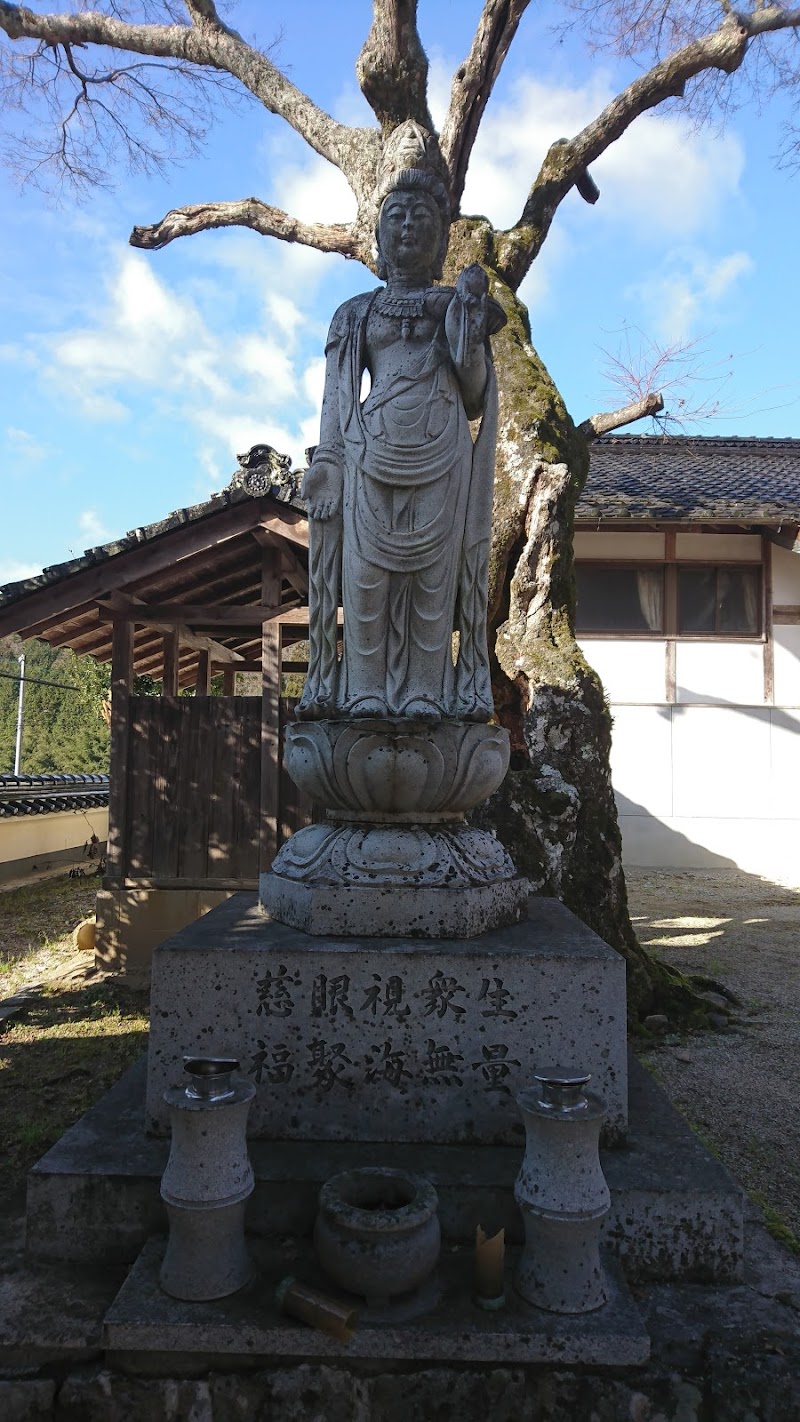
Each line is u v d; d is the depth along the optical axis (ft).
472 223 28.22
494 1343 7.51
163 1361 7.70
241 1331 7.54
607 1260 8.64
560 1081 8.07
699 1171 9.11
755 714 44.52
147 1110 9.72
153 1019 9.71
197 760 24.85
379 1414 7.54
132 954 24.30
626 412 27.22
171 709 24.91
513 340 25.93
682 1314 8.25
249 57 28.91
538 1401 7.54
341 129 28.22
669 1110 10.69
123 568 23.61
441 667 11.41
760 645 44.60
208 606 25.04
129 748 24.85
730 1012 20.16
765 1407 7.42
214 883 24.41
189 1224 7.93
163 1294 7.98
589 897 20.12
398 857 10.54
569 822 20.36
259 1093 9.57
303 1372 7.60
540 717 21.58
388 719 10.46
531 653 22.47
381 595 11.16
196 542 23.41
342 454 11.53
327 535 11.62
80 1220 8.91
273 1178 8.75
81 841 51.67
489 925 10.75
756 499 44.52
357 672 11.33
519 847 19.97
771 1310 8.34
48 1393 7.59
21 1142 13.10
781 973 23.58
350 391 11.35
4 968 24.84
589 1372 7.60
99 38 29.45
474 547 11.69
